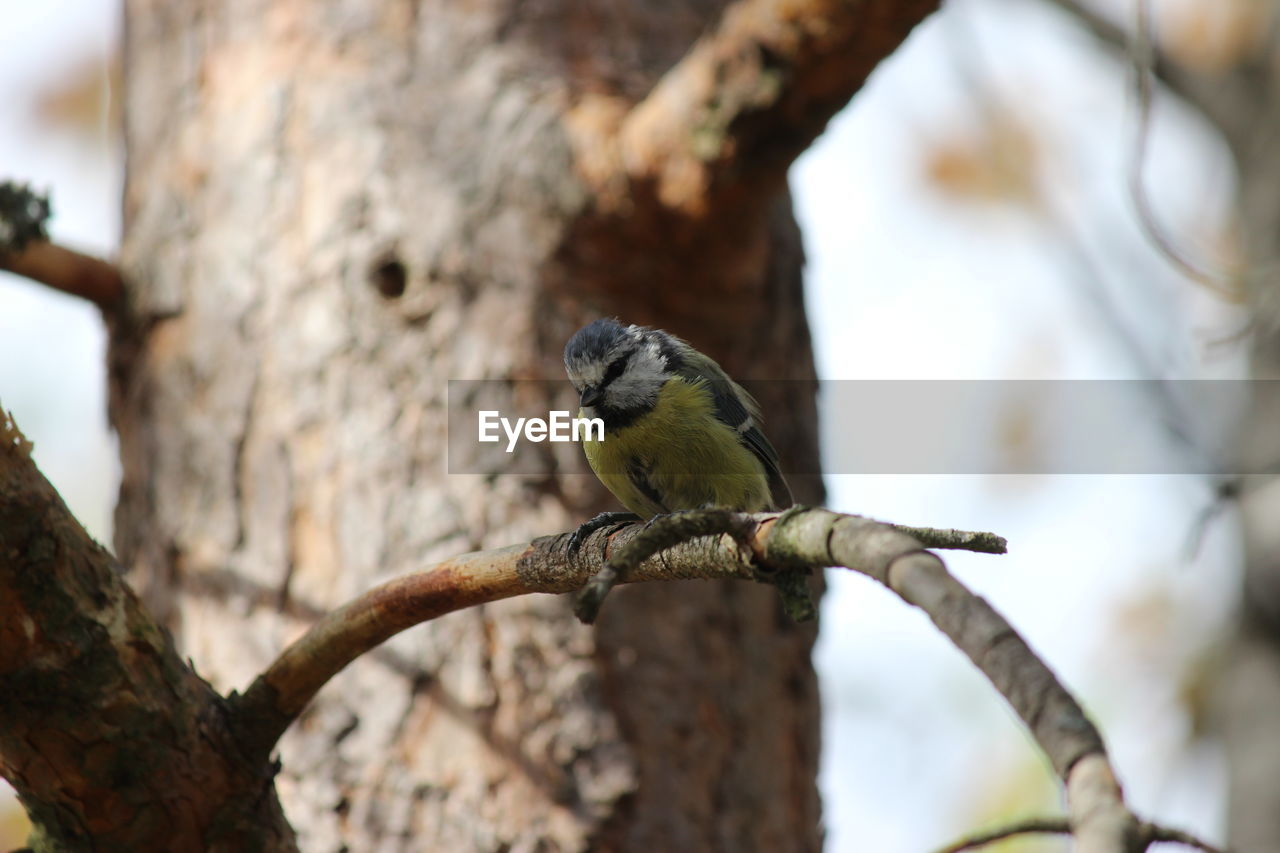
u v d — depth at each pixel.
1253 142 13.55
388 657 6.86
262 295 7.58
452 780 6.69
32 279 7.75
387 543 7.07
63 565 4.80
